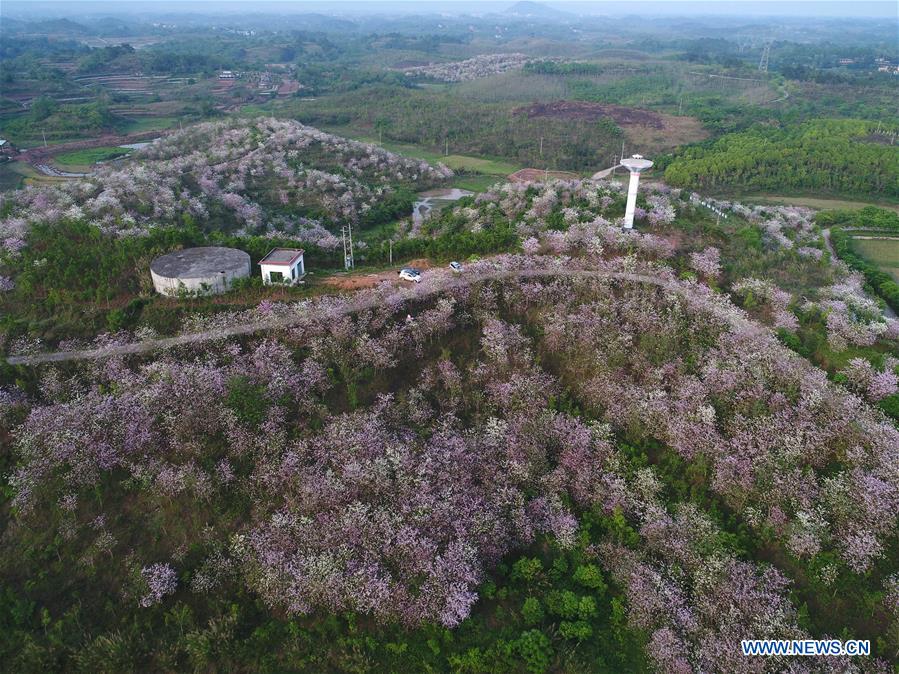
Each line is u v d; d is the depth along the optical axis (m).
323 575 39.12
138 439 46.62
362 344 54.66
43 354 54.47
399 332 56.94
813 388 49.91
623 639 38.22
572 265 65.81
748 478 44.56
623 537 43.91
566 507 45.59
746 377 51.88
